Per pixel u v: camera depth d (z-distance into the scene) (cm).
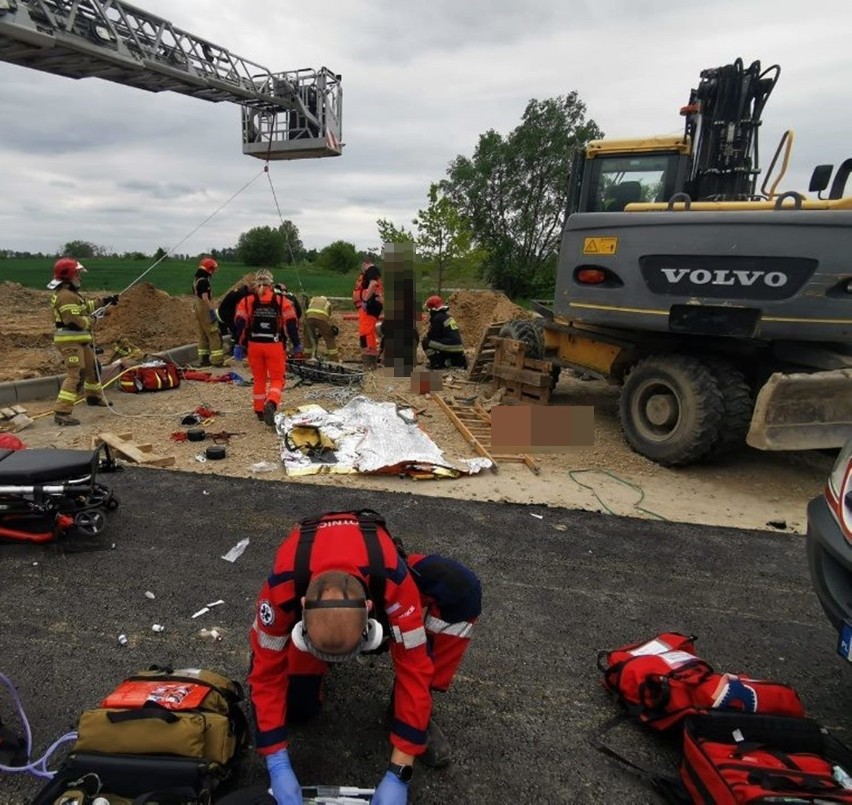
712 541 459
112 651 308
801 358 569
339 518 206
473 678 299
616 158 718
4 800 225
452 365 1100
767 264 521
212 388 903
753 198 672
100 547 411
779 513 520
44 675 290
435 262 2122
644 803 233
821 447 523
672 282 567
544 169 3581
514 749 257
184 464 577
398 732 195
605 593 381
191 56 834
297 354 1050
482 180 3638
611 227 601
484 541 442
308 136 996
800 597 387
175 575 380
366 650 180
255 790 193
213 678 249
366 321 1061
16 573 377
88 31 688
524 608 361
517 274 3644
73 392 696
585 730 269
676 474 604
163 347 1259
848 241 490
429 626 237
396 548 218
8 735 244
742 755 219
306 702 253
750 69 650
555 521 482
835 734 272
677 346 651
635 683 273
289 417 689
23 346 1209
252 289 694
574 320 701
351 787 227
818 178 557
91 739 207
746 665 318
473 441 652
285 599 185
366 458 586
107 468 537
